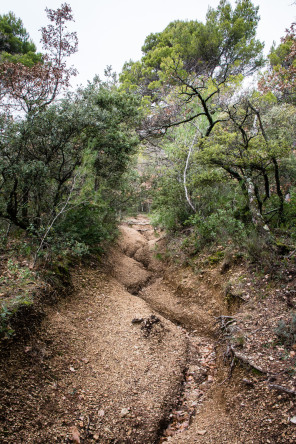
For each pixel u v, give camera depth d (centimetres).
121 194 1025
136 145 970
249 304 524
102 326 545
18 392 336
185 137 1059
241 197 800
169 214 1020
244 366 386
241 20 1789
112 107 874
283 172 830
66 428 327
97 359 453
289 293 491
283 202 705
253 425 309
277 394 325
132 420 362
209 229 799
